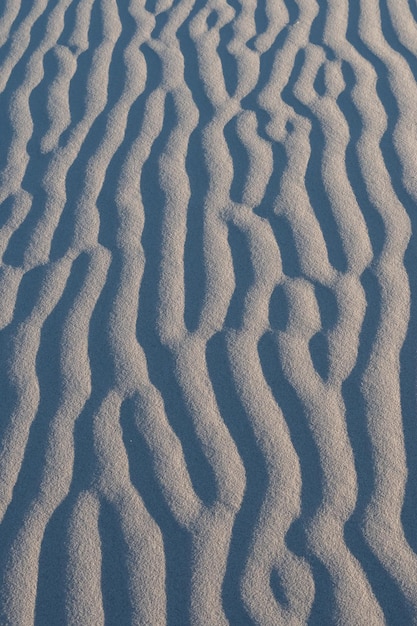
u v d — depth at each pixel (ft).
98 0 18.25
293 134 14.02
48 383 10.14
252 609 8.05
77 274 11.58
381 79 15.34
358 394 9.85
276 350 10.39
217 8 17.76
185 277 11.45
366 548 8.46
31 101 15.28
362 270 11.43
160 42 16.69
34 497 8.99
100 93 15.30
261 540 8.56
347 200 12.61
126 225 12.37
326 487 8.97
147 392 9.97
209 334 10.63
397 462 9.17
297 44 16.46
